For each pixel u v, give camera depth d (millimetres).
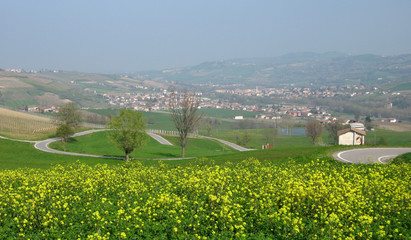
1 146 81312
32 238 16953
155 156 81750
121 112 69938
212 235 16281
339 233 15195
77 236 16828
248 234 16531
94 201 21969
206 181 23953
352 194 19000
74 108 136750
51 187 24844
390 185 21625
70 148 98812
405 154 38312
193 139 138250
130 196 22344
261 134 192375
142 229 17188
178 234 16219
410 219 17578
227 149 124375
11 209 20453
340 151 44750
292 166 32375
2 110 178375
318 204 18484
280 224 16672
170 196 19984
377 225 16781
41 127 148625
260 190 21172
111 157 77312
